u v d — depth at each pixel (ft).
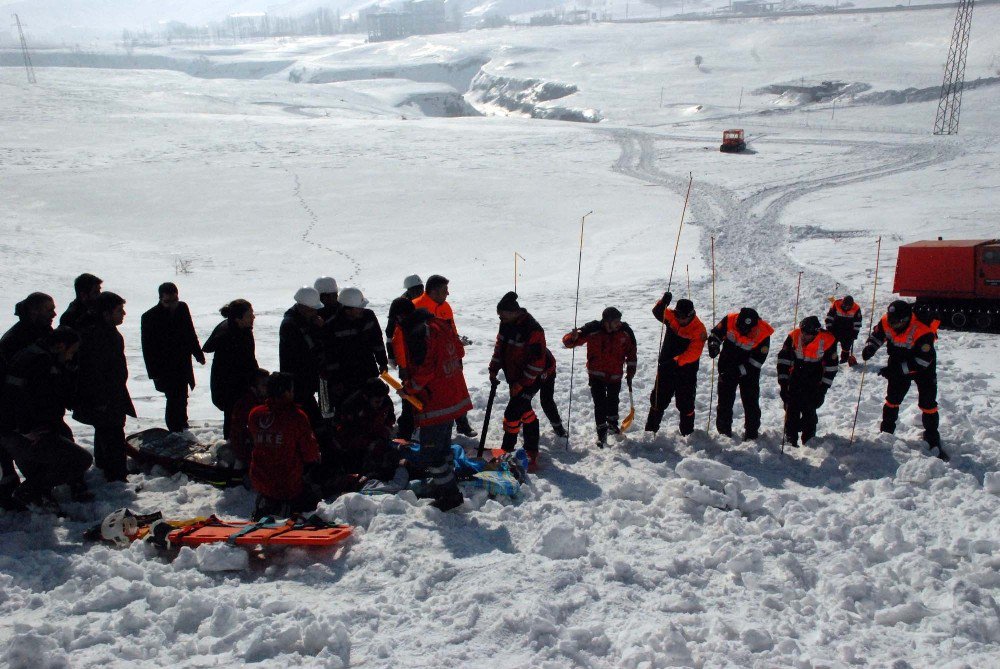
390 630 15.23
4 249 100.58
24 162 172.14
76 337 21.07
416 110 568.41
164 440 25.36
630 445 27.50
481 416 30.94
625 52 652.48
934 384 26.43
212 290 87.04
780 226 111.34
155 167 169.68
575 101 429.38
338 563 17.93
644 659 14.28
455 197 142.82
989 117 267.80
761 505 21.63
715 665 14.28
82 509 21.44
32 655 13.80
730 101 381.40
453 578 17.06
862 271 77.05
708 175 164.76
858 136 228.43
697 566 18.10
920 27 557.33
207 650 14.60
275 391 19.84
